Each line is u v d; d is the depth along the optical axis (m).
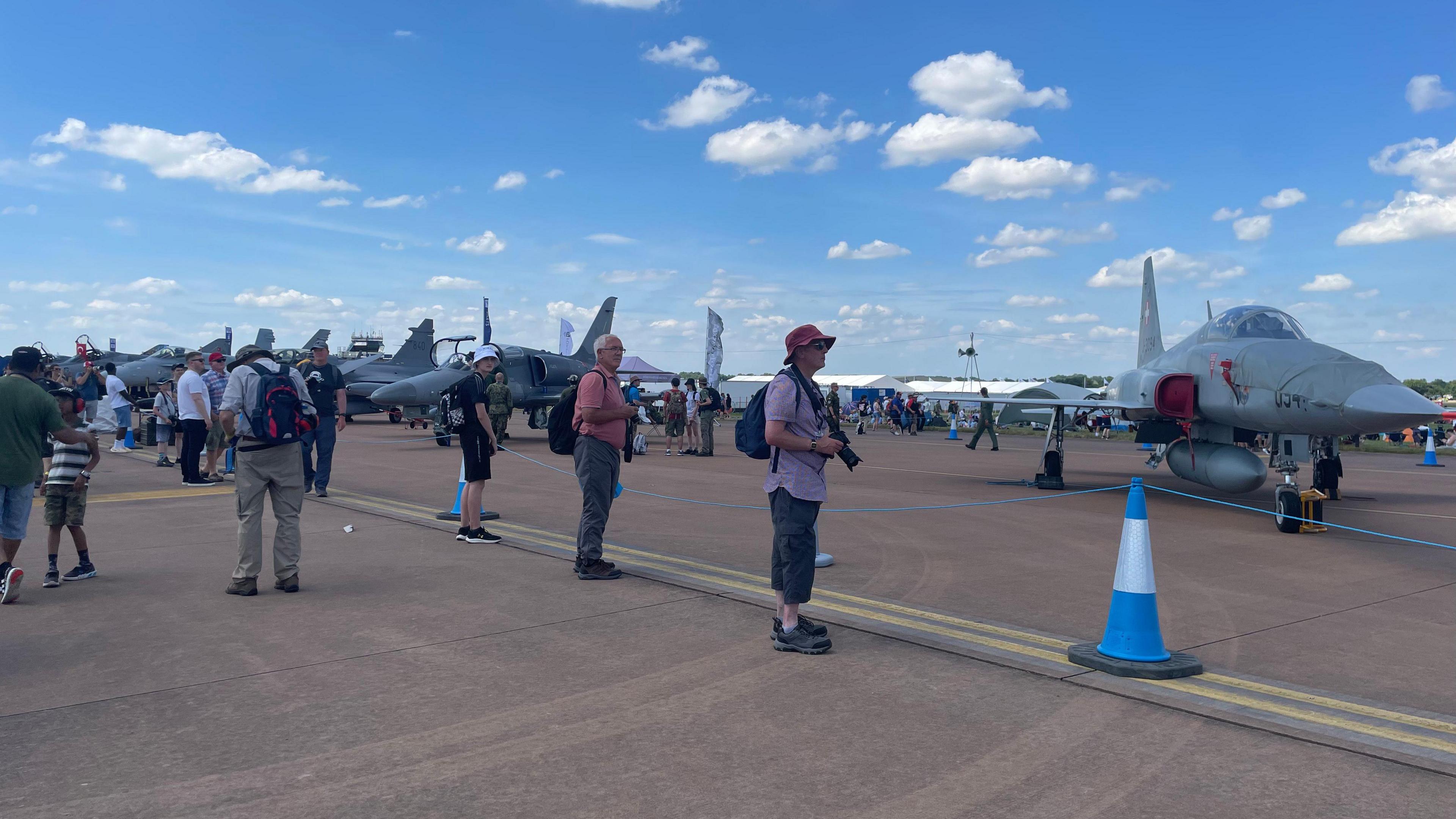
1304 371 8.79
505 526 8.66
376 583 6.02
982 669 4.16
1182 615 5.31
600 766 3.04
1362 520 9.70
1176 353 11.68
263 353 5.76
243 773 2.96
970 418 50.38
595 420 6.02
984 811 2.70
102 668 4.13
